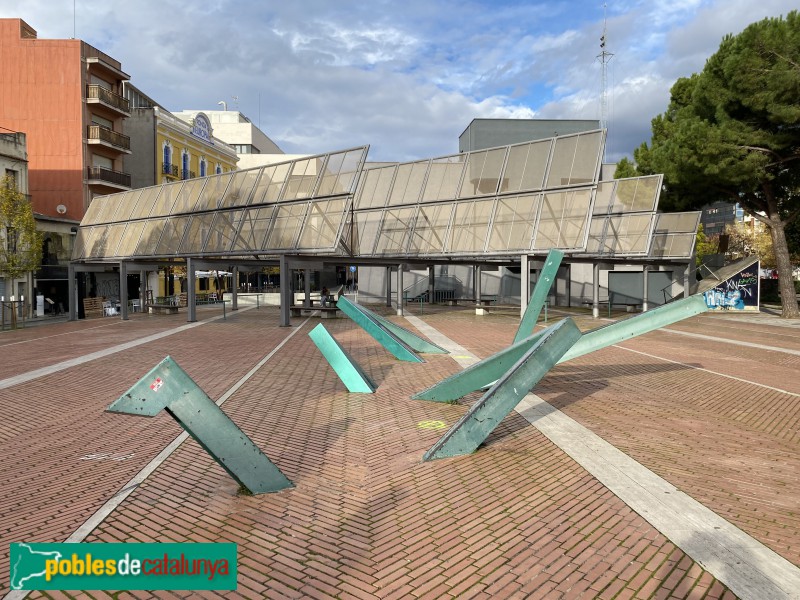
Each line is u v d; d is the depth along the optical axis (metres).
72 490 5.83
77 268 30.97
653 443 7.39
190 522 5.04
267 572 4.18
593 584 3.99
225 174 27.42
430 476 6.19
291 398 10.13
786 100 23.53
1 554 4.47
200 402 5.51
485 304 33.59
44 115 39.62
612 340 9.75
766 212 29.48
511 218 23.92
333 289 66.94
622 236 31.91
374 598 3.82
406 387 11.07
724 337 20.50
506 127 47.22
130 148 46.44
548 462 6.63
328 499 5.57
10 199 27.86
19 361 14.94
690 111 28.03
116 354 15.82
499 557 4.38
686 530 4.82
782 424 8.43
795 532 4.79
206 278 57.81
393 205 29.30
